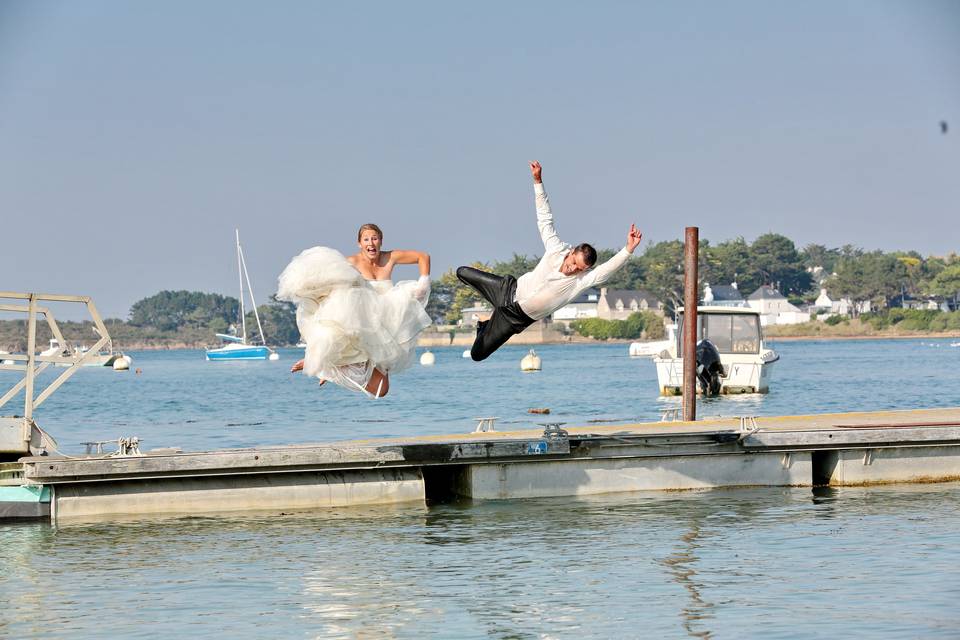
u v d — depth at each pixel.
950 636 9.25
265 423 32.38
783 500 15.42
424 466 15.48
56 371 94.88
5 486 14.25
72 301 15.16
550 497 15.74
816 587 10.83
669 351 42.38
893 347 122.12
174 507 14.74
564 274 10.98
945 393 41.16
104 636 9.62
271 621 10.05
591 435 16.05
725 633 9.47
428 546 12.85
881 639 9.21
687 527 13.68
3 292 14.77
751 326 40.28
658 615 10.02
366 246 11.46
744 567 11.65
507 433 18.08
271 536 13.46
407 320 11.30
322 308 11.05
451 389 50.88
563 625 9.78
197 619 10.09
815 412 31.86
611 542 12.91
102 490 14.53
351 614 10.21
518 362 102.75
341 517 14.55
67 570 11.84
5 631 9.75
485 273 11.57
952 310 197.12
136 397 50.72
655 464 16.09
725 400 37.81
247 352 124.69
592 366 81.62
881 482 16.72
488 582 11.23
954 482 16.84
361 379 11.36
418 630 9.73
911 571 11.35
